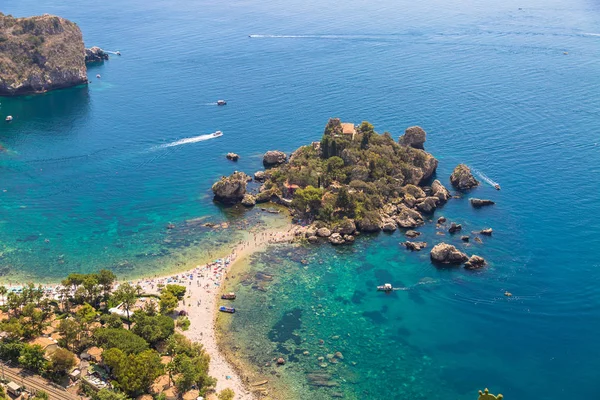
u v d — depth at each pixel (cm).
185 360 12800
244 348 14562
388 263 18375
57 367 12838
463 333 15250
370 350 14675
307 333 15225
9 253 18738
